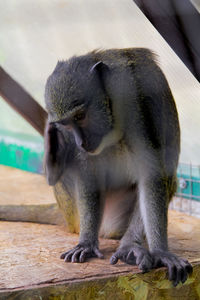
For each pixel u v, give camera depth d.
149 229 4.23
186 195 5.82
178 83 2.86
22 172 6.82
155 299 3.85
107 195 4.80
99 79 3.78
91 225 4.50
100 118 3.87
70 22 3.00
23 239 4.89
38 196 6.35
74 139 4.22
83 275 3.67
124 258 4.10
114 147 4.23
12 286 3.37
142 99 3.78
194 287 3.99
